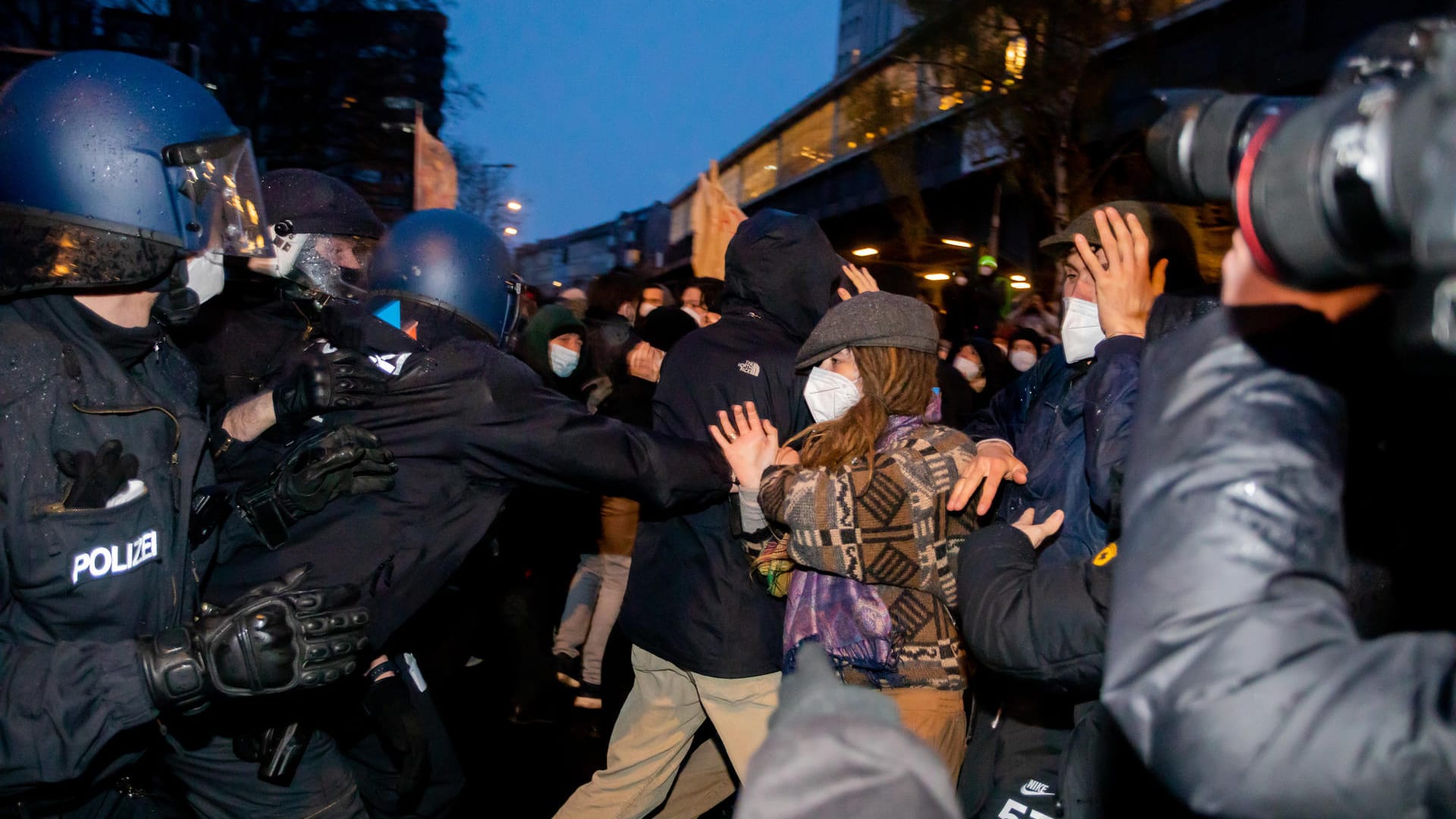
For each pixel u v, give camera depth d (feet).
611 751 9.25
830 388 7.76
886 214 66.85
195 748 6.52
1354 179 2.18
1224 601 2.55
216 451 7.25
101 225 5.17
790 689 3.01
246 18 54.03
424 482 6.83
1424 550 3.30
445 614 10.85
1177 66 40.88
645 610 8.82
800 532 7.07
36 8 43.52
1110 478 6.00
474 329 7.43
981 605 5.40
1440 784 2.27
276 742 6.38
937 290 52.85
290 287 8.31
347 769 7.25
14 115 5.25
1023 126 28.76
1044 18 27.27
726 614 8.39
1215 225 16.35
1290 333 2.72
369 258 8.32
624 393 16.34
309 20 56.29
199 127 5.63
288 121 56.49
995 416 9.48
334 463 6.27
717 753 9.83
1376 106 2.22
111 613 5.02
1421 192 2.06
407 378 6.76
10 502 4.71
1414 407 3.17
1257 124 3.46
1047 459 7.25
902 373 7.30
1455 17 2.54
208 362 9.37
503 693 15.64
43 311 5.18
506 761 13.48
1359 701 2.37
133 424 5.21
